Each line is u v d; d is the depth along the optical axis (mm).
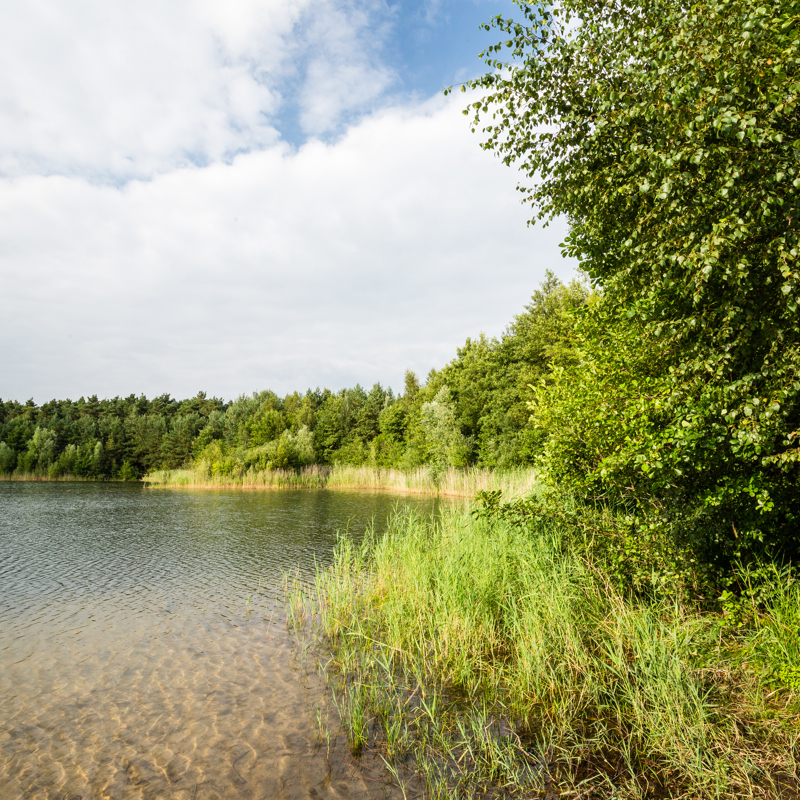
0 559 13523
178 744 4730
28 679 6191
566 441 7582
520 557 7711
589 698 4980
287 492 38000
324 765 4359
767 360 4570
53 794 4031
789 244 3984
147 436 66500
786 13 4090
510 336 34125
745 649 5023
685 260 4457
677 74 4551
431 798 3855
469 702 5270
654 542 6141
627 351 6988
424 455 42531
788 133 4223
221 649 7090
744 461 5469
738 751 3881
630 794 3688
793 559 5949
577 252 7664
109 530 18438
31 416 82812
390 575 9383
